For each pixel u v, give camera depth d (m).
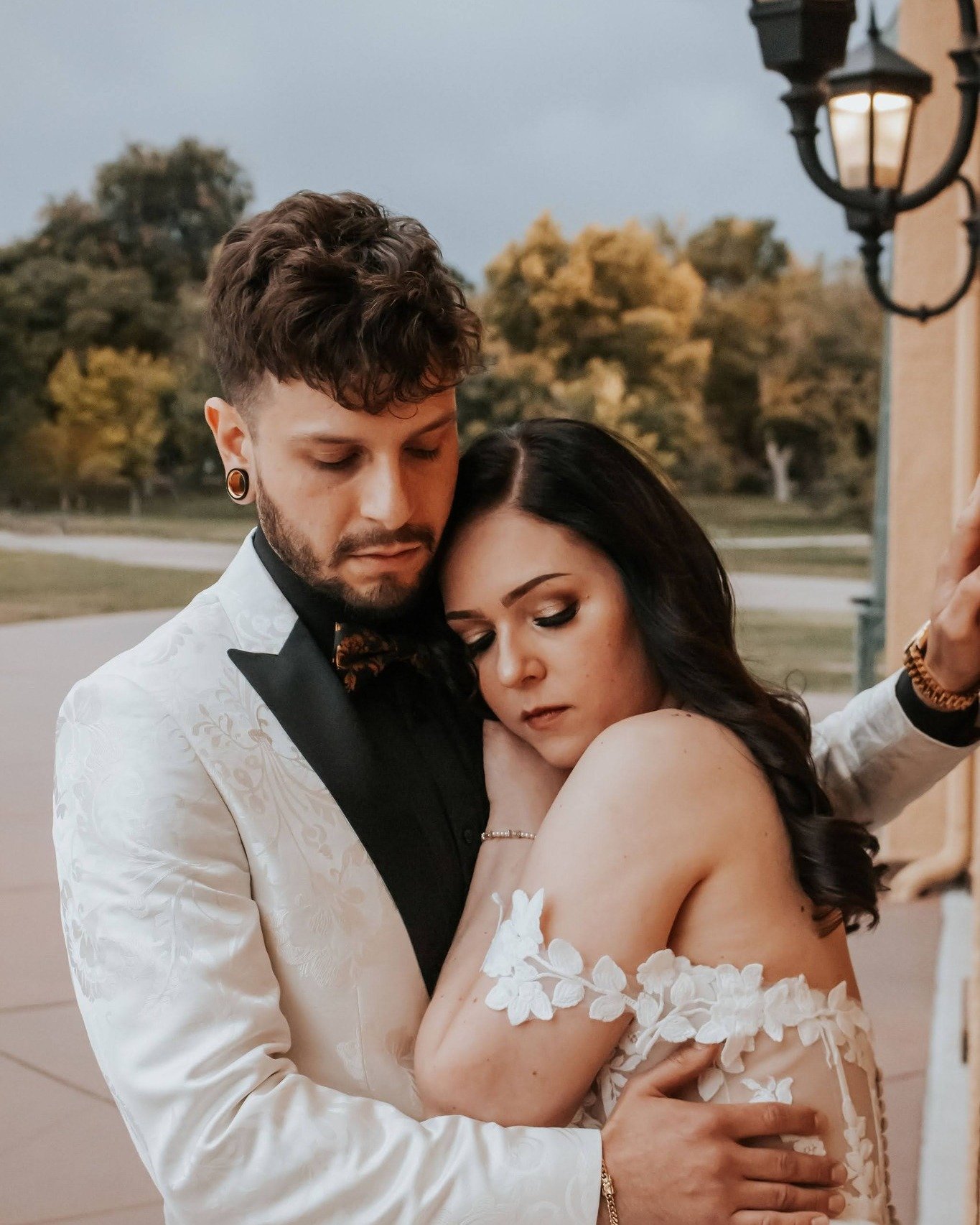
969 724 1.56
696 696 1.35
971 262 3.11
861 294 26.86
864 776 1.60
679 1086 1.20
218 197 27.47
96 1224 3.06
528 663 1.34
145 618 14.48
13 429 24.23
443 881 1.32
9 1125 3.55
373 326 1.17
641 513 1.35
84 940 1.19
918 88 2.80
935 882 5.14
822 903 1.28
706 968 1.23
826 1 2.44
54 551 19.98
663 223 28.06
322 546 1.26
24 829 6.25
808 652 13.66
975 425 4.56
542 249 26.55
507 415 25.12
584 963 1.19
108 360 24.25
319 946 1.24
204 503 24.45
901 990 4.25
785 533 25.48
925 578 5.17
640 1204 1.13
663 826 1.23
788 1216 1.14
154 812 1.19
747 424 26.77
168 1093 1.13
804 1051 1.24
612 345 26.77
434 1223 1.09
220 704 1.26
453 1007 1.24
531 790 1.39
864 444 26.55
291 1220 1.09
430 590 1.43
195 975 1.15
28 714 9.02
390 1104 1.24
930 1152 3.21
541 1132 1.16
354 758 1.29
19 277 25.03
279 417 1.24
